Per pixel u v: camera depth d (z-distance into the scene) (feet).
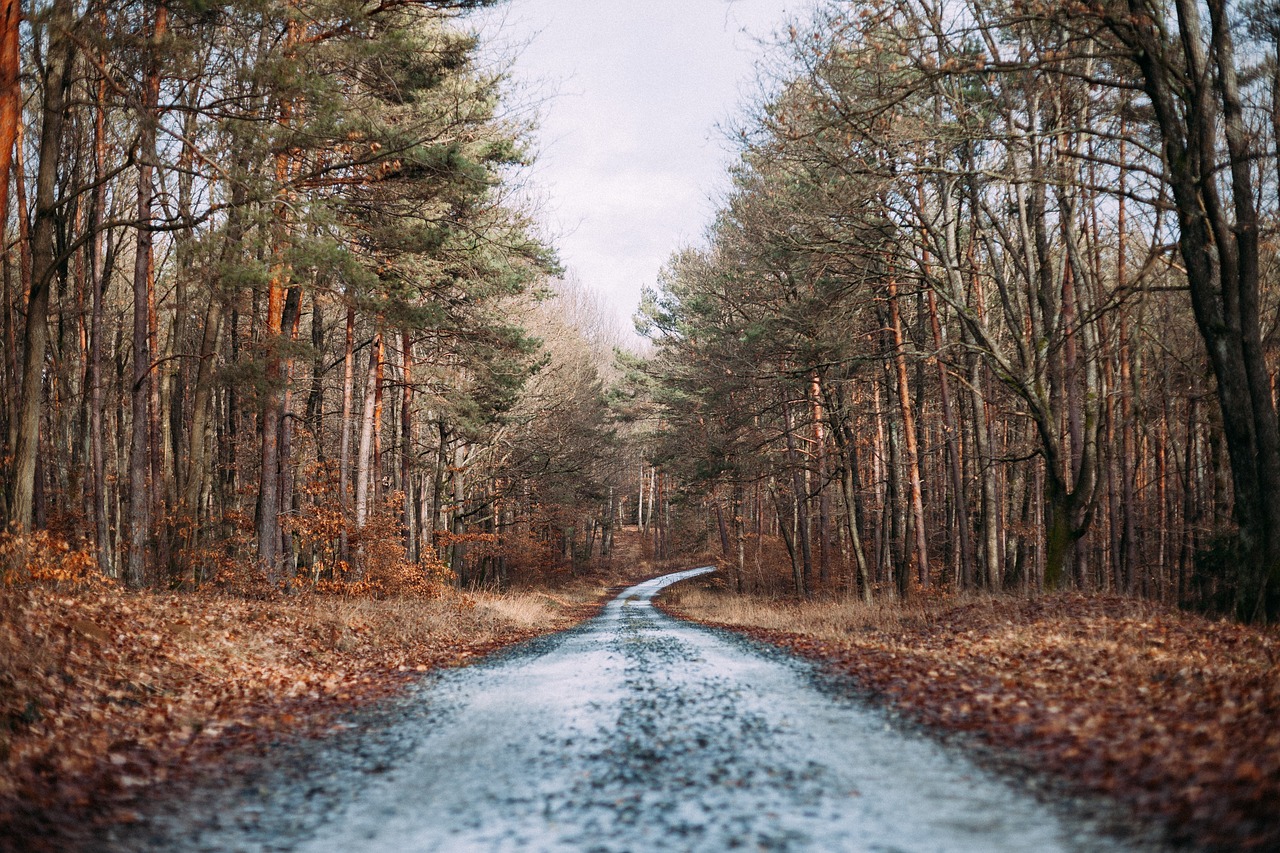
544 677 41.65
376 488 93.76
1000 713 26.11
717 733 25.63
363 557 81.76
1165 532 96.17
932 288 71.97
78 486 79.00
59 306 74.43
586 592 193.16
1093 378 66.13
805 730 25.71
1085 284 73.97
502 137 76.64
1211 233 48.60
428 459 119.03
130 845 17.08
